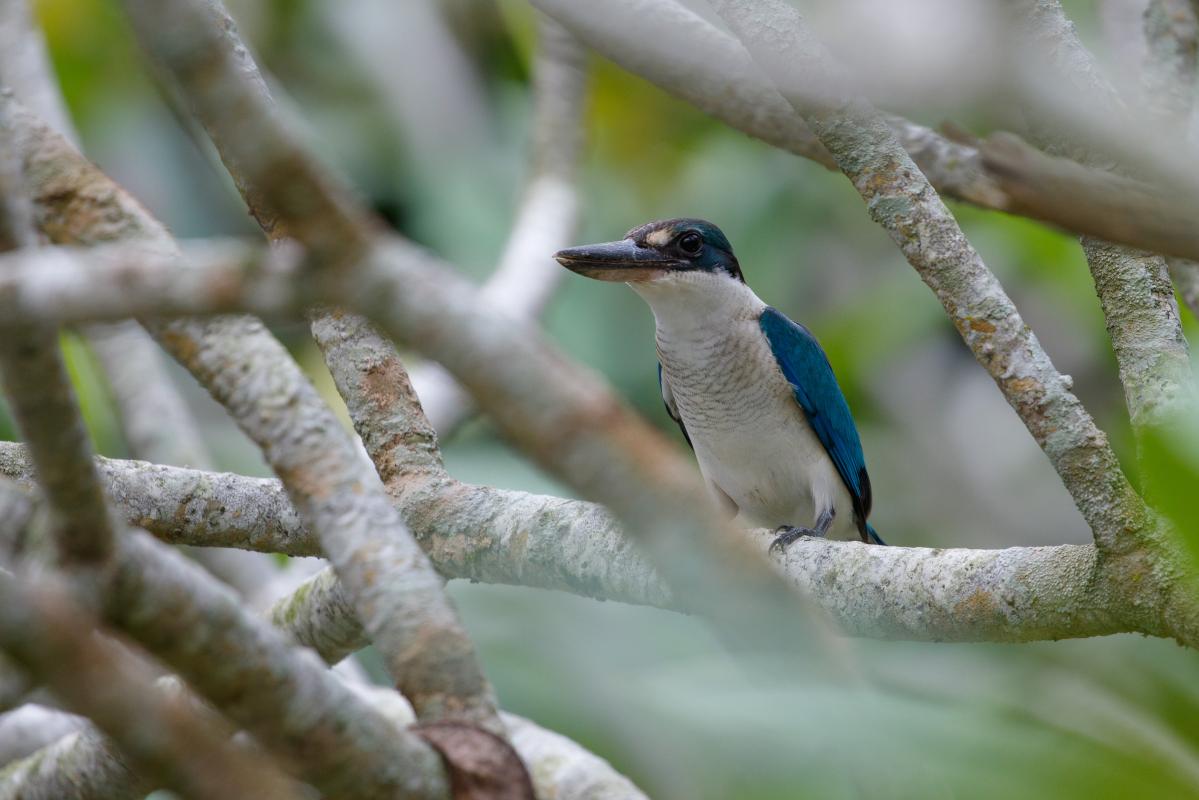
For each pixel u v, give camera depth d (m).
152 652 2.63
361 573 3.12
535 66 10.52
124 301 2.44
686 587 2.79
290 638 5.38
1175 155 2.29
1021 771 4.26
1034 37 4.51
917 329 11.29
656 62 4.91
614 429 2.60
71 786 4.89
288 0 11.84
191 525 5.66
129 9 2.28
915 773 4.04
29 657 2.38
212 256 2.47
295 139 2.40
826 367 9.06
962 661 5.81
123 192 3.33
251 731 2.69
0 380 2.48
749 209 11.73
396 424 5.84
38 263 2.49
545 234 9.73
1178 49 5.05
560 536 5.40
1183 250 2.32
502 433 2.69
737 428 9.08
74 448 2.53
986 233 10.46
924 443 11.66
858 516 9.49
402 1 12.07
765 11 4.58
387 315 2.53
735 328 8.88
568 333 11.37
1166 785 4.28
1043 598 4.60
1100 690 5.56
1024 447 11.64
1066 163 2.44
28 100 8.66
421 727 2.90
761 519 9.72
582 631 8.12
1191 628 4.24
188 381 10.70
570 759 5.95
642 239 8.92
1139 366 4.65
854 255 11.80
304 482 3.21
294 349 10.74
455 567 5.66
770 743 4.55
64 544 2.61
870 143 4.68
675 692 5.99
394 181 11.70
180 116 11.21
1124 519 4.38
